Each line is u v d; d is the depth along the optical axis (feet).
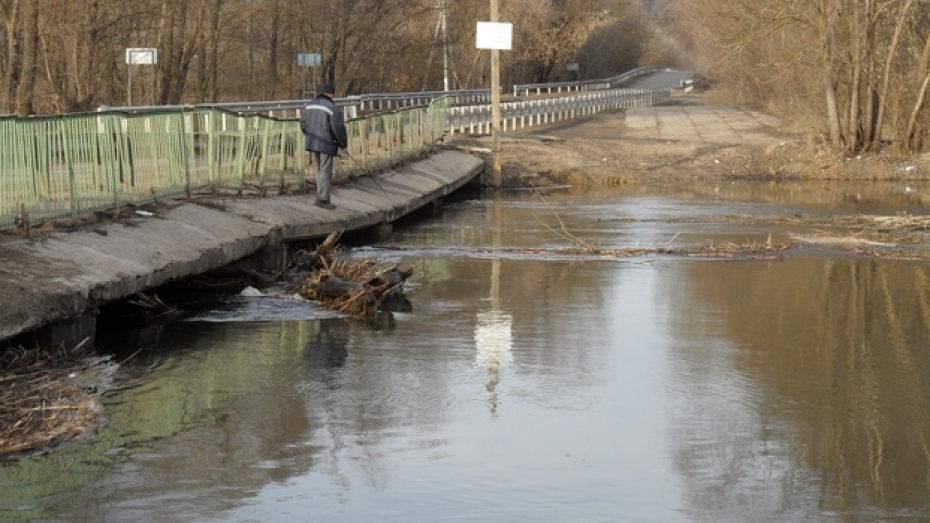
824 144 143.64
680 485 28.50
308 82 229.45
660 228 85.46
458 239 77.97
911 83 140.77
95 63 154.81
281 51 230.07
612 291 56.90
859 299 55.01
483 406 35.47
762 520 26.32
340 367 40.27
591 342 44.91
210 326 47.19
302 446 31.17
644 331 47.14
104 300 41.45
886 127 154.10
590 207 102.63
